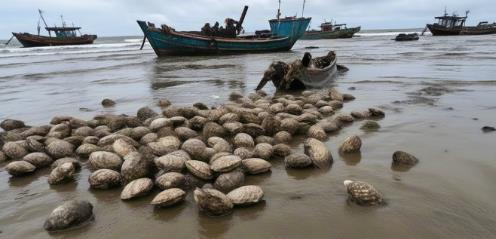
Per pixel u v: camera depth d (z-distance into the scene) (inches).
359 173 201.0
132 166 194.7
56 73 806.5
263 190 183.9
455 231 142.4
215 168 189.6
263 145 226.7
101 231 152.4
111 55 1417.3
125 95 501.7
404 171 201.3
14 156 241.3
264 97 426.6
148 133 262.7
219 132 259.8
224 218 158.7
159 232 150.3
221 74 717.3
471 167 202.2
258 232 147.9
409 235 141.4
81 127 285.0
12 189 199.3
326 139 266.1
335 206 165.5
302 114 309.4
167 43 1222.3
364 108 366.9
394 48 1457.9
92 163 209.3
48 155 237.3
